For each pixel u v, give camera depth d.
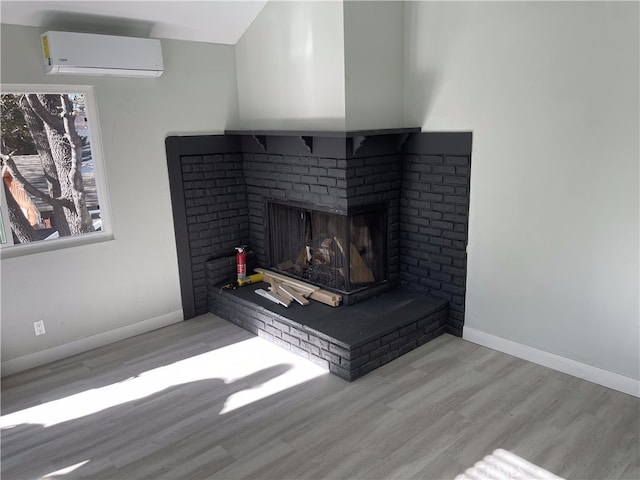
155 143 3.73
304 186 3.72
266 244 4.27
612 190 2.72
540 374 3.11
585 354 3.00
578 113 2.78
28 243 3.36
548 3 2.79
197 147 3.95
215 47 3.94
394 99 3.56
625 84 2.58
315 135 3.24
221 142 4.09
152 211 3.80
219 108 4.05
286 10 3.48
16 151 3.26
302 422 2.69
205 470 2.35
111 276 3.67
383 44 3.39
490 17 3.04
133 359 3.46
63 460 2.46
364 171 3.47
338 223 3.60
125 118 3.56
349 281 3.65
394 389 2.98
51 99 3.35
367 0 3.23
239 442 2.54
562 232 2.96
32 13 3.00
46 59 3.09
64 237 3.49
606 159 2.71
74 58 3.10
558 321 3.09
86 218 3.60
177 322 4.09
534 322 3.21
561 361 3.12
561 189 2.92
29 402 2.97
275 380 3.13
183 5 3.37
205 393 3.01
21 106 3.24
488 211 3.29
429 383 3.04
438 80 3.38
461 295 3.58
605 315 2.87
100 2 3.08
